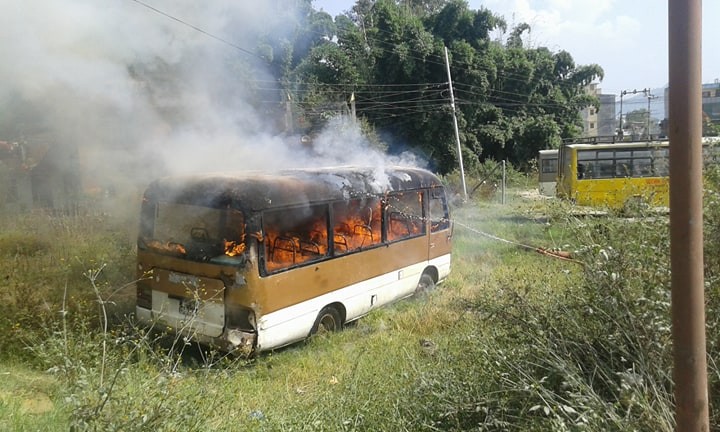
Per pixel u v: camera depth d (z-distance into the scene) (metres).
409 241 8.01
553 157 24.31
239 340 5.62
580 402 3.04
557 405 3.02
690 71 2.12
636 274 3.61
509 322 4.01
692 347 2.20
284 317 5.94
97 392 2.98
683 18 2.12
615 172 16.88
